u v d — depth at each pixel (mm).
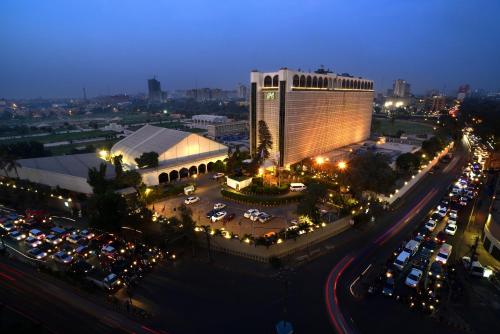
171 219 64000
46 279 55719
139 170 103250
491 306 47906
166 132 127500
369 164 84062
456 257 61375
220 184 107250
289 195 93000
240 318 45469
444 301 48875
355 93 155000
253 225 74812
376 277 54750
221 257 62219
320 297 49750
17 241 70250
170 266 59156
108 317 46250
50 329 43969
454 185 100125
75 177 92938
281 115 111312
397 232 71625
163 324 44656
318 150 133625
